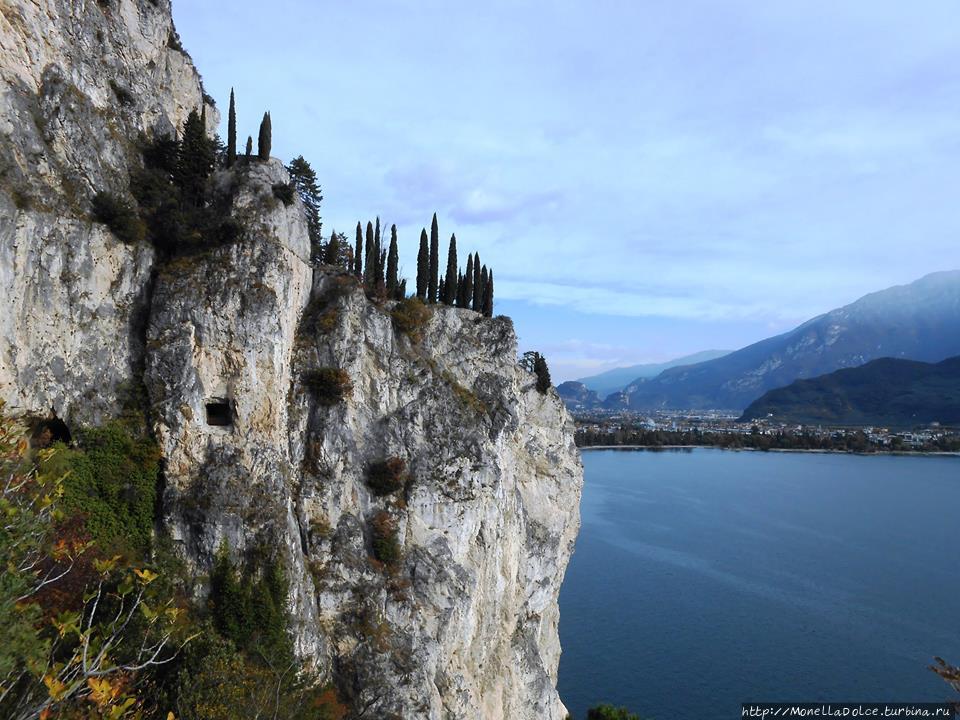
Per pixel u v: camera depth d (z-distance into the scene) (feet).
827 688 242.78
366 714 129.39
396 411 169.37
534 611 222.28
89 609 94.68
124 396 128.67
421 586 150.82
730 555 411.34
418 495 160.56
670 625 299.17
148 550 120.47
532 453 232.32
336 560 143.64
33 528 55.47
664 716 226.99
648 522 505.66
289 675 115.34
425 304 197.47
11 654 49.55
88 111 134.82
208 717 84.33
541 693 203.10
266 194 155.84
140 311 134.51
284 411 145.59
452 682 150.51
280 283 143.64
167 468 127.24
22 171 117.08
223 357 135.54
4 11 120.16
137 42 165.27
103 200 129.90
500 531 186.50
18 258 111.65
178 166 148.87
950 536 467.93
